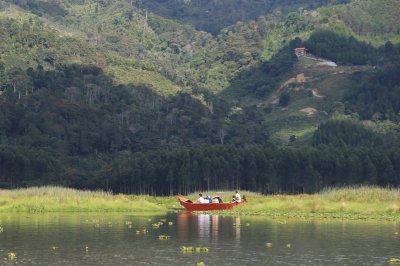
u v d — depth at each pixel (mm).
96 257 62750
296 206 116062
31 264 59031
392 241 73438
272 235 79250
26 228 86438
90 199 124750
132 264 59031
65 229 85562
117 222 96188
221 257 62750
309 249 67688
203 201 128875
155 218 105062
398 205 109375
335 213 108438
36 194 129250
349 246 69688
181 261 60500
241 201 129500
